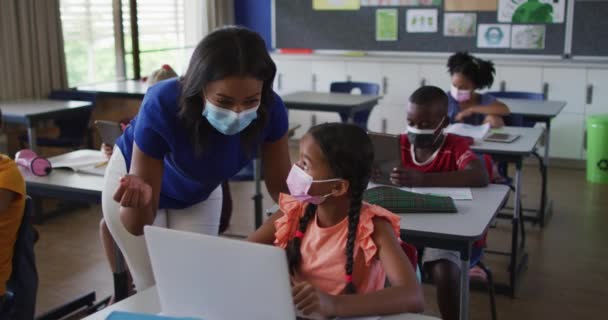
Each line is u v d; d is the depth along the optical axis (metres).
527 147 3.35
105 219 2.17
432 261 2.52
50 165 2.83
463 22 6.49
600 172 5.52
